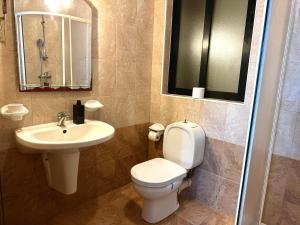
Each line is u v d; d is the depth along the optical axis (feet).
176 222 5.72
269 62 3.64
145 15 6.75
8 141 4.54
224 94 6.32
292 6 4.30
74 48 5.25
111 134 4.74
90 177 6.30
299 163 4.89
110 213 5.95
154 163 6.04
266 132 4.50
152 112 7.54
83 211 5.96
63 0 4.90
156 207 5.57
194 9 6.70
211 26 6.44
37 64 4.71
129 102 6.85
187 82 7.16
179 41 7.18
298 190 4.99
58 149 3.97
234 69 6.14
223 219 5.90
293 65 4.66
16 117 4.23
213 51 6.51
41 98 4.88
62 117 5.09
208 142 6.23
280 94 4.80
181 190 6.49
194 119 6.47
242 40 5.90
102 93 6.06
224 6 6.14
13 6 4.21
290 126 4.89
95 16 5.53
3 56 4.21
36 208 5.27
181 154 6.15
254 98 3.23
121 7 6.04
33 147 3.88
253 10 5.52
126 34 6.33
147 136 7.72
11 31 4.26
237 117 5.57
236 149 5.69
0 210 3.87
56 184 5.05
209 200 6.43
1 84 4.26
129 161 7.30
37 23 4.59
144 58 7.02
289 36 4.50
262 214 5.52
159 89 7.25
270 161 5.20
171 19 7.03
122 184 7.26
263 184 5.27
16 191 4.85
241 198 3.70
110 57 6.07
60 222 5.49
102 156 6.47
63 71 5.14
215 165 6.17
